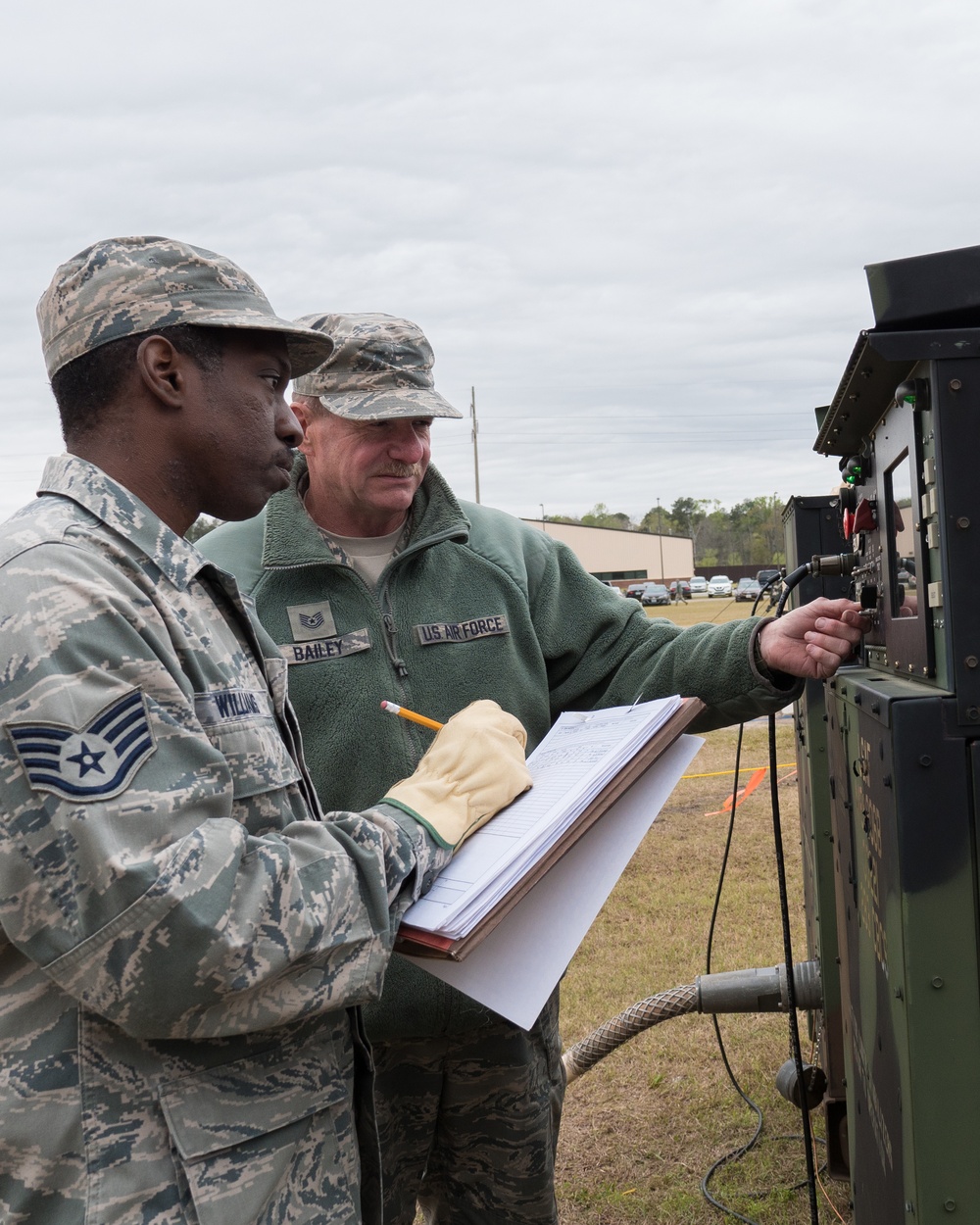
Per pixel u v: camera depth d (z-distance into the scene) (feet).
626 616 7.66
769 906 16.37
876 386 5.50
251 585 6.96
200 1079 3.85
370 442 6.70
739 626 6.89
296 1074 4.13
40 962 3.54
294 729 4.83
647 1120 10.59
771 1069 11.34
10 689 3.57
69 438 4.45
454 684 6.96
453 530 7.09
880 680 5.82
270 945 3.73
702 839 20.39
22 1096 3.67
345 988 4.00
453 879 4.47
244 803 4.17
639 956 14.58
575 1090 11.24
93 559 3.91
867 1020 5.97
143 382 4.26
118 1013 3.56
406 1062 6.73
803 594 9.33
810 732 9.12
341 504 7.02
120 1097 3.72
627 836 5.01
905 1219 4.92
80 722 3.57
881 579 6.21
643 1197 9.37
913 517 5.10
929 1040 4.65
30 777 3.51
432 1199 7.35
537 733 7.25
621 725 5.41
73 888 3.49
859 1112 6.40
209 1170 3.77
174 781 3.72
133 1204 3.64
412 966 6.42
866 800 5.70
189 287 4.29
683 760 5.26
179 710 3.85
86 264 4.29
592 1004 13.12
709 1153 9.98
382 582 6.98
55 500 4.14
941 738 4.64
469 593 7.22
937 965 4.65
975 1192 4.63
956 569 4.63
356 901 4.08
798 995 9.43
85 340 4.27
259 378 4.49
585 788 4.66
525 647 7.33
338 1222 4.17
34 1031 3.74
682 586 149.07
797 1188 9.25
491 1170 6.95
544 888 4.91
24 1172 3.65
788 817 21.71
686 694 7.04
